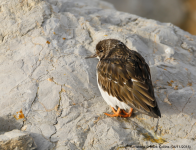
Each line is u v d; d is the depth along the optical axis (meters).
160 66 12.65
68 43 12.97
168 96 11.30
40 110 10.39
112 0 31.06
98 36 13.52
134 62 10.05
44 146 9.23
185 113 10.59
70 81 11.32
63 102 10.67
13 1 14.11
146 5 30.94
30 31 13.09
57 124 10.03
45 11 13.89
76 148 9.28
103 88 10.24
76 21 14.22
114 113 10.61
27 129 9.80
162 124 10.22
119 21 15.39
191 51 14.06
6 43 12.68
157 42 13.96
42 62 11.84
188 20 31.41
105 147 9.31
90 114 10.48
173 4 31.11
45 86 11.00
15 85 10.98
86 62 12.11
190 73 12.57
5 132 9.59
